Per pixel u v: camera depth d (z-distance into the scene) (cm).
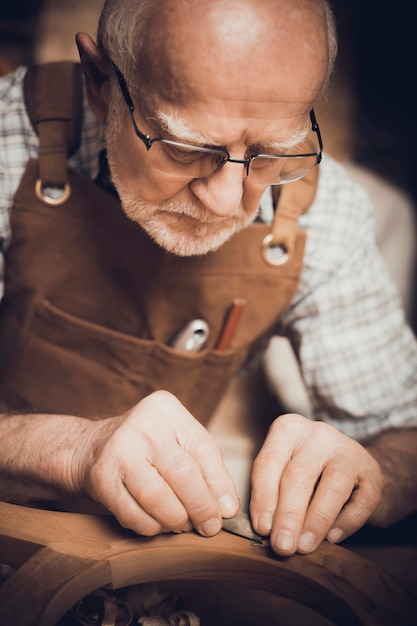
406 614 69
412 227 154
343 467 76
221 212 76
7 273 98
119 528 71
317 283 101
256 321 101
